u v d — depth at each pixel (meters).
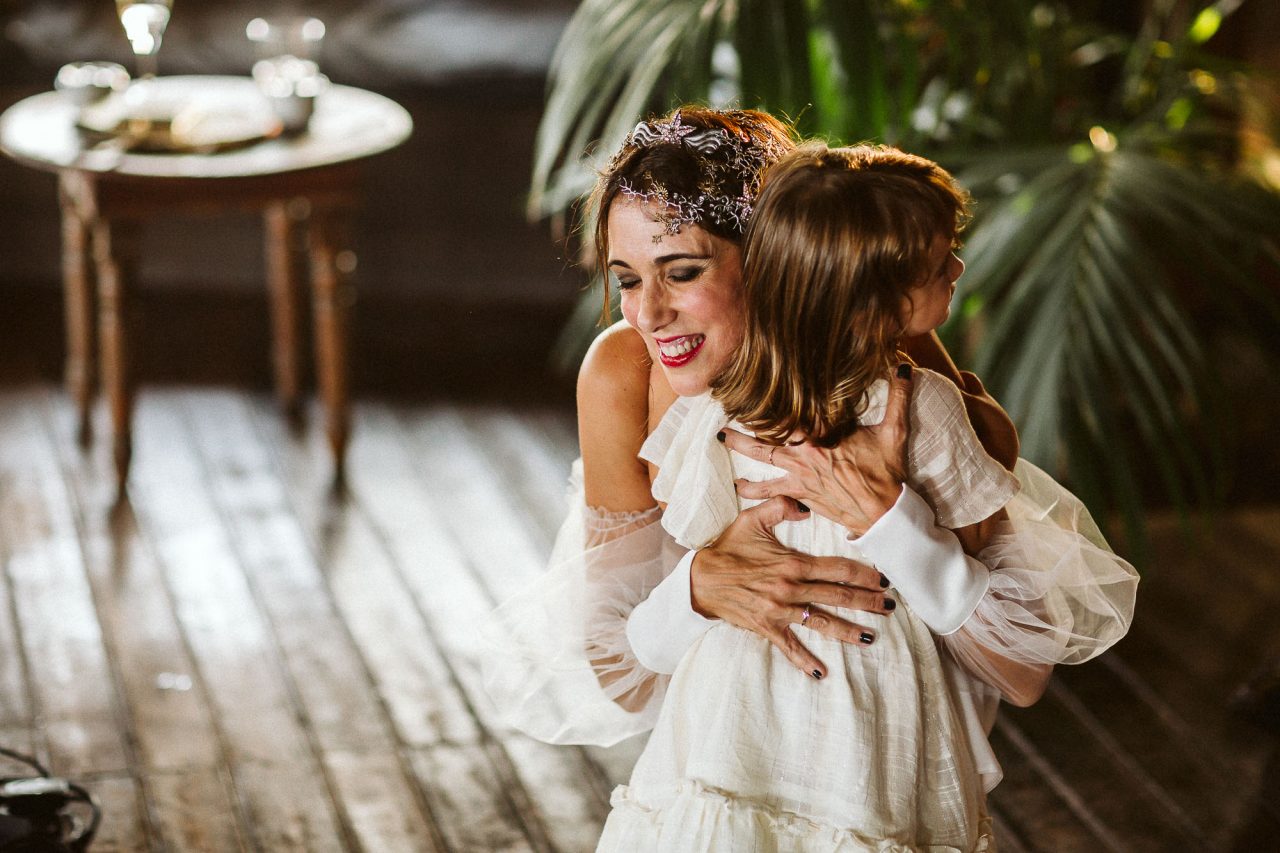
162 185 3.37
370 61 4.63
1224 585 3.32
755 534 1.42
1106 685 2.95
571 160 3.02
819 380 1.32
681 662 1.46
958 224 1.31
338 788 2.58
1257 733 2.79
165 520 3.53
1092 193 2.80
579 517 1.66
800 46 2.69
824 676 1.38
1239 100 3.37
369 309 4.82
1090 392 2.63
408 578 3.33
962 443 1.36
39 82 4.60
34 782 2.22
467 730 2.77
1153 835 2.50
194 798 2.53
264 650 3.01
